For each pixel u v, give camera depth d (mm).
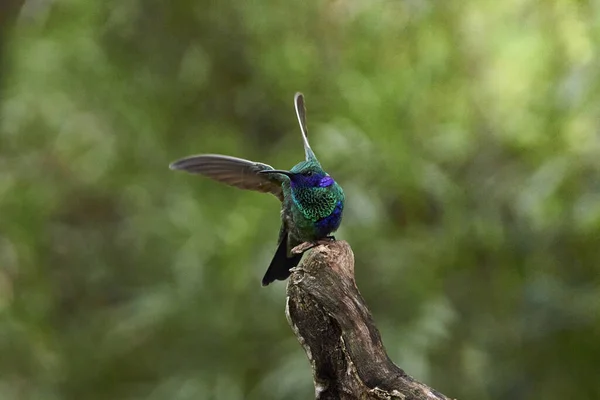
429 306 9914
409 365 9531
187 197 11602
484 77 10656
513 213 10031
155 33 11820
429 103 10680
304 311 5266
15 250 12883
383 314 10062
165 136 12031
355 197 9867
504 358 9984
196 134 11867
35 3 12305
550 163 9266
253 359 10875
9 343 12391
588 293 9289
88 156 12938
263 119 11633
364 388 5020
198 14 11617
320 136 10453
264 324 10812
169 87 11844
